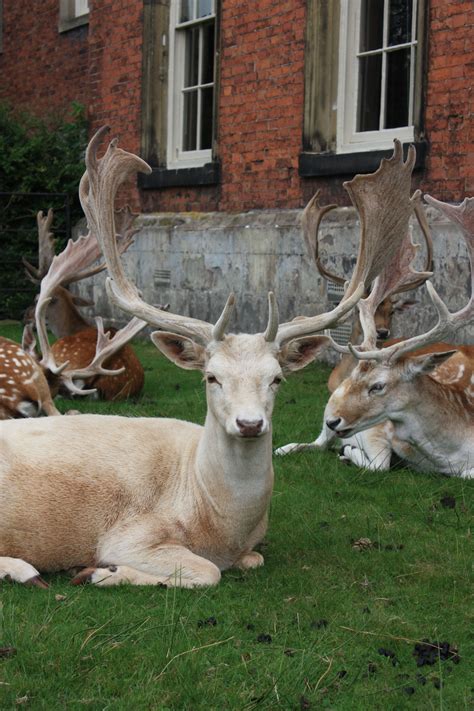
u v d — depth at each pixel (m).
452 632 4.12
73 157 16.98
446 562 4.96
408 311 10.56
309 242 8.20
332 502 6.02
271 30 12.51
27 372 7.97
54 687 3.54
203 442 4.72
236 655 3.82
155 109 14.88
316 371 11.14
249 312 12.77
